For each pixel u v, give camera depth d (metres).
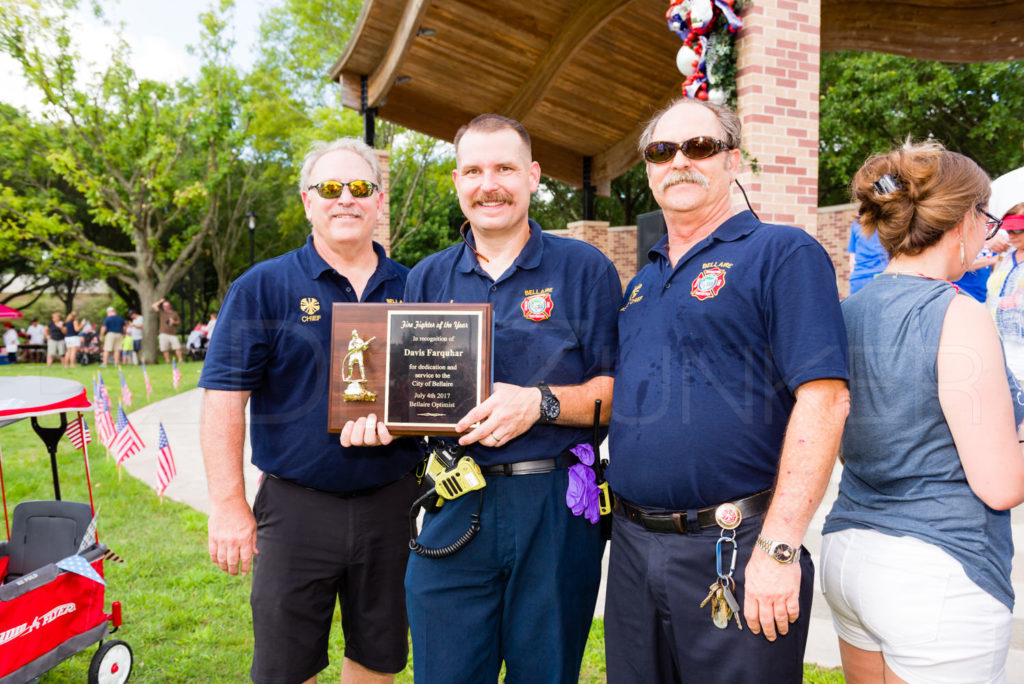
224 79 23.34
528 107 8.84
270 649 2.30
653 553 1.79
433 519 2.09
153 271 23.47
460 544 2.01
